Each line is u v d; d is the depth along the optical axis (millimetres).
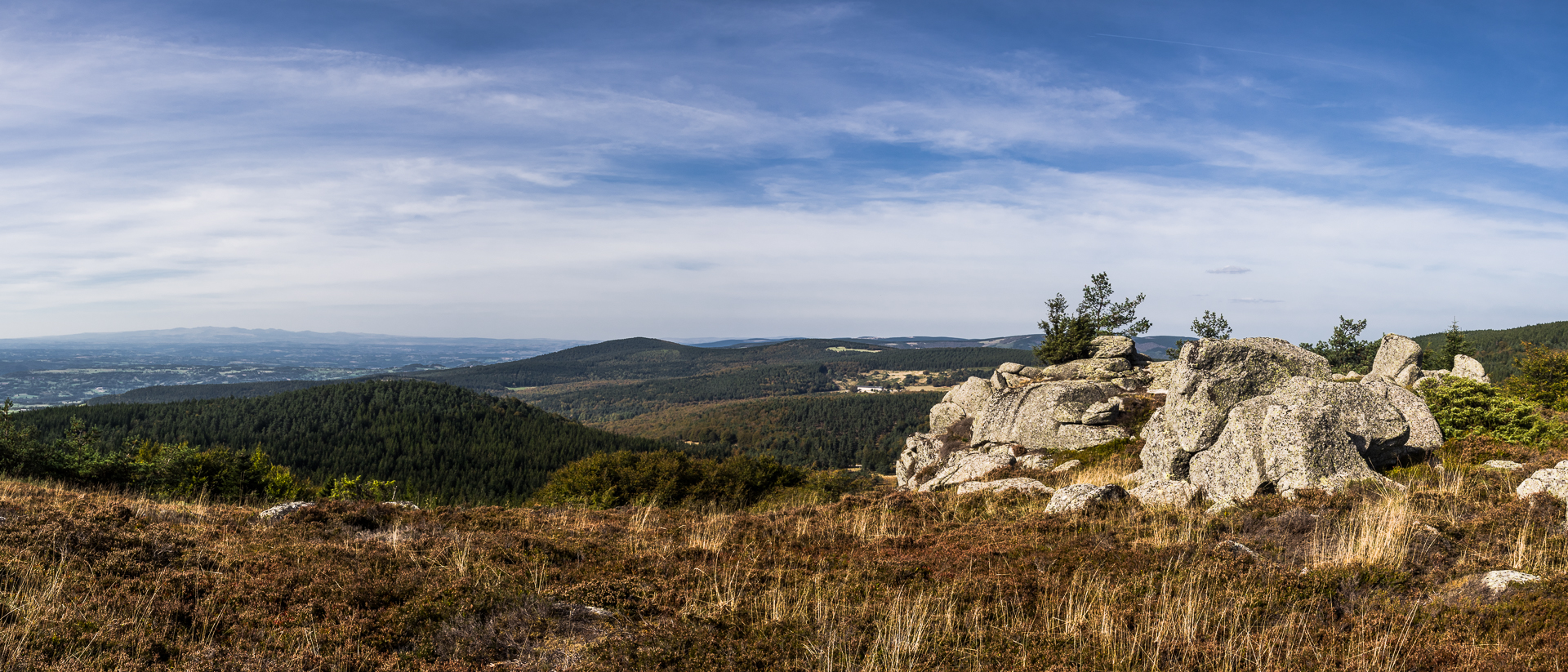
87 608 7645
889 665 7145
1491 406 19906
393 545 11500
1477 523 11047
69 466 22656
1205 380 18594
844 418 184625
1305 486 14352
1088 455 24953
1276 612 8391
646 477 29875
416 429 103500
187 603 8258
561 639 7746
